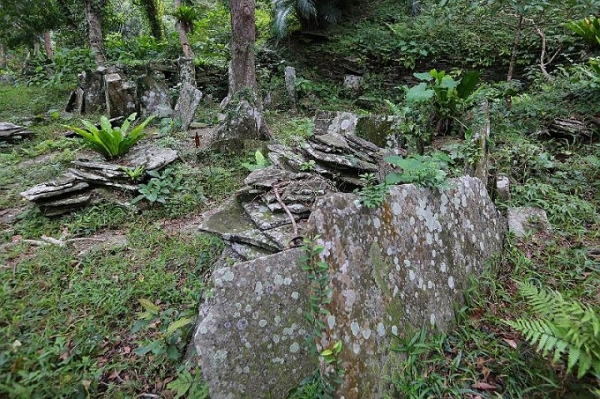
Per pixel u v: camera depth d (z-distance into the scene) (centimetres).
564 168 389
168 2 1523
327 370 169
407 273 208
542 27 746
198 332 175
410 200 226
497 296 238
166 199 400
